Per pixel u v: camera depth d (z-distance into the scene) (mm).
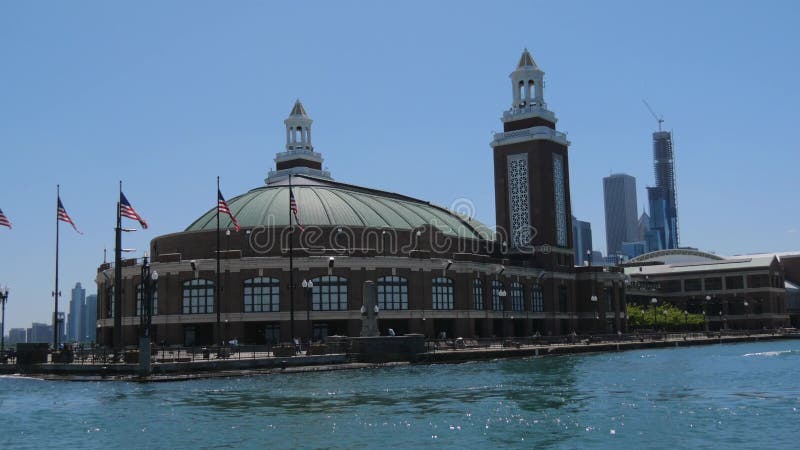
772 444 34250
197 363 67000
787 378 61531
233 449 34562
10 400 51969
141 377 63219
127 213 78500
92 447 35562
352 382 60531
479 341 108500
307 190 125062
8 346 98312
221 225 118125
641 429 38031
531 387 56062
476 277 116938
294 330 100500
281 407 46156
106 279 115125
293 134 154000
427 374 68000
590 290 140500
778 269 195125
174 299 102750
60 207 89250
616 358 90750
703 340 131125
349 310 103062
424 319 107375
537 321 133000
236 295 101312
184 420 41938
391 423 40188
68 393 55469
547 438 36094
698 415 42000
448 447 34375
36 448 35469
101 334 117688
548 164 137375
